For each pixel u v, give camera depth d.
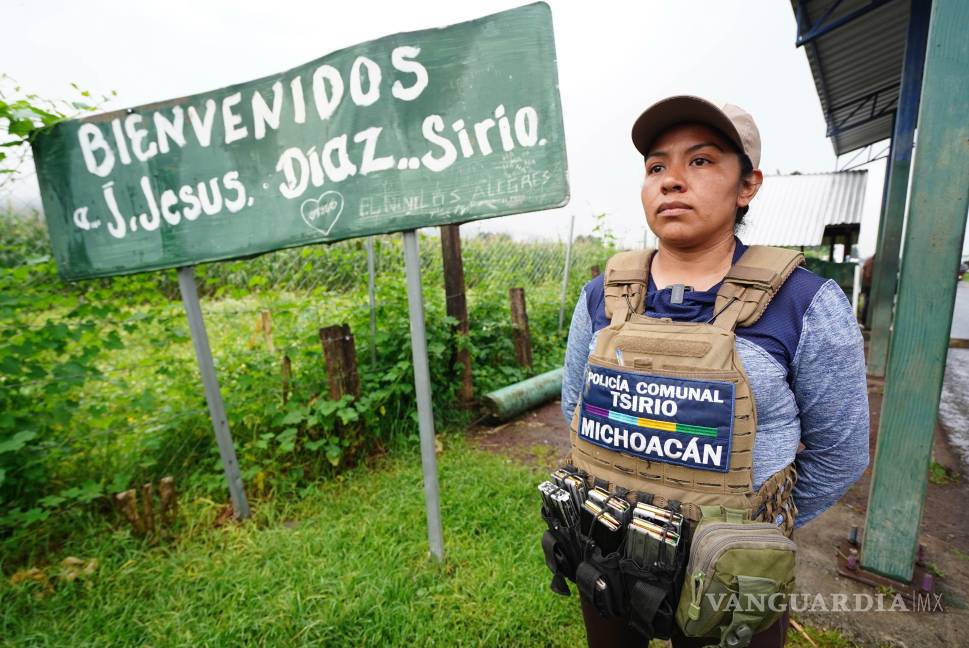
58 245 2.61
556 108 1.71
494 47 1.76
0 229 2.74
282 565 2.19
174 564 2.26
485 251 6.67
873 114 8.50
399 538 2.41
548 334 6.04
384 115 1.93
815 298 0.91
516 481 2.98
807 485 1.10
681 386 0.92
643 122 1.01
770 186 8.12
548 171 1.75
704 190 0.98
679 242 1.01
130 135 2.37
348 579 2.07
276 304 3.58
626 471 0.99
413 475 3.05
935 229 1.77
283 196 2.19
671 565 0.92
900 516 2.05
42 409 2.58
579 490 1.06
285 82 2.07
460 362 4.09
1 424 2.34
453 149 1.87
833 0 4.59
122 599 2.06
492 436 3.87
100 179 2.46
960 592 2.09
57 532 2.48
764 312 0.94
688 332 0.94
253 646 1.80
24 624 1.92
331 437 3.06
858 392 0.95
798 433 0.99
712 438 0.90
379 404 3.39
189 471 3.01
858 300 8.34
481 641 1.81
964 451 3.46
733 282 0.96
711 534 0.86
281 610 1.93
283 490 2.86
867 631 1.91
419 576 2.14
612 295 1.12
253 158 2.21
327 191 2.09
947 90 1.66
